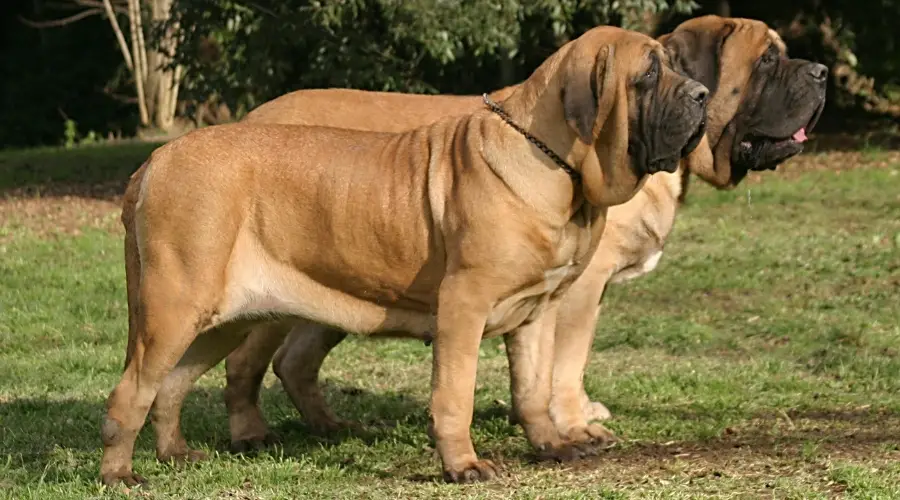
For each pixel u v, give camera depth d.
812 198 17.58
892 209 16.56
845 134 24.25
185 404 8.51
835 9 24.09
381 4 15.97
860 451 6.86
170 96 30.64
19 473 6.61
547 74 6.04
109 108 33.28
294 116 7.84
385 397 8.70
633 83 5.85
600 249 7.32
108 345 10.45
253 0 16.98
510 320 6.30
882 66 23.98
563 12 16.91
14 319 11.28
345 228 6.24
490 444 7.27
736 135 7.88
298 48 17.70
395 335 6.50
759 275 12.88
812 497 5.86
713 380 8.84
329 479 6.52
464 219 6.04
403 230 6.20
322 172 6.28
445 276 6.11
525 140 6.01
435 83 21.66
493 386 8.94
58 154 25.33
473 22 15.96
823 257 13.60
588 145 5.93
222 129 6.42
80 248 14.52
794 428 7.50
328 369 9.63
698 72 7.79
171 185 6.18
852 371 9.16
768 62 7.79
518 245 5.99
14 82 33.09
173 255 6.16
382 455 7.06
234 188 6.25
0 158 24.69
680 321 11.01
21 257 13.90
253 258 6.33
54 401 8.50
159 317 6.15
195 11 17.28
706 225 15.80
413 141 6.35
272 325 7.17
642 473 6.45
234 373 7.30
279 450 7.20
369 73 16.78
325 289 6.40
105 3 30.52
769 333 10.61
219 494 6.19
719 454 6.86
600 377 9.09
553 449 6.68
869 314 11.17
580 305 7.26
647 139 5.87
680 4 17.58
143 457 6.94
